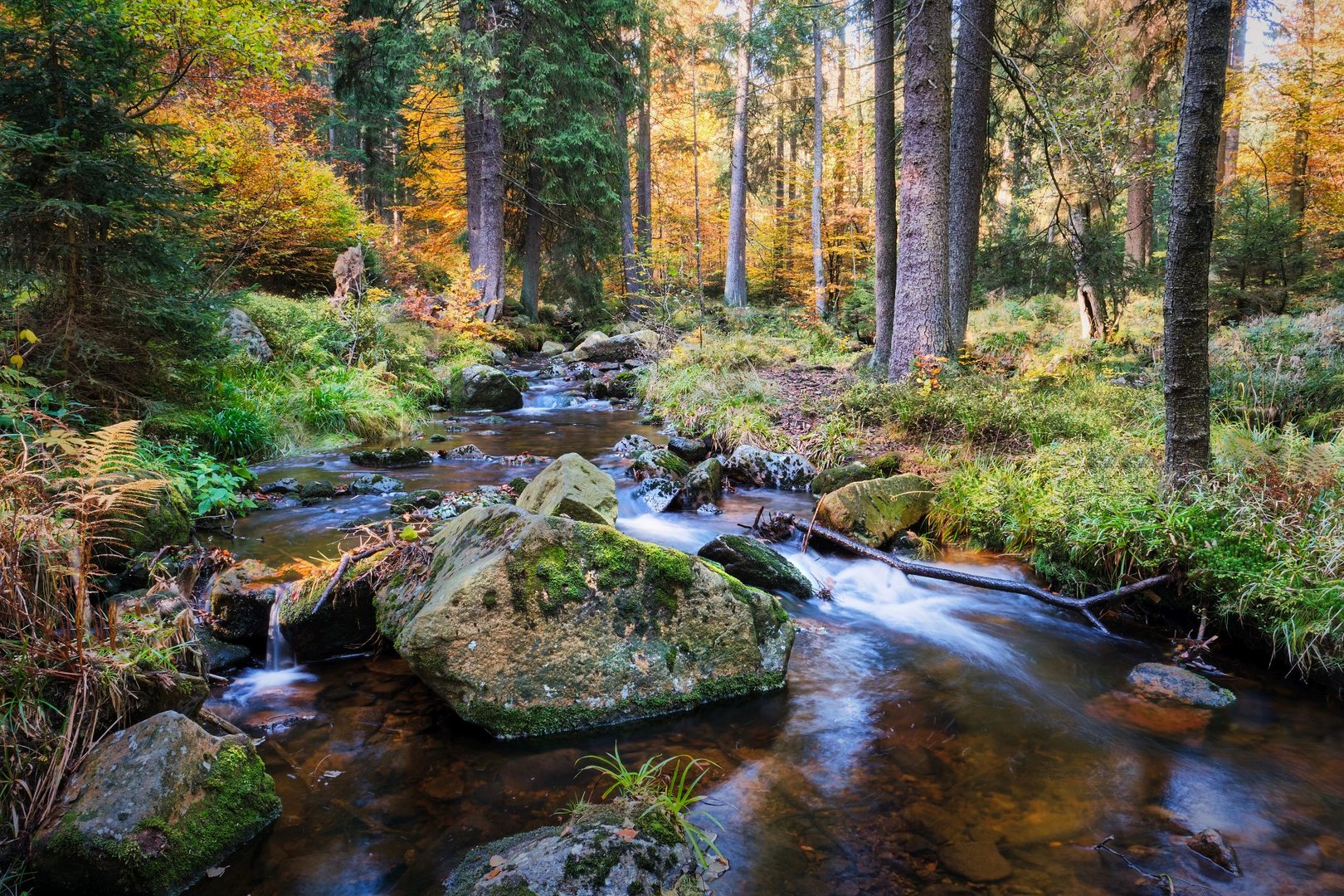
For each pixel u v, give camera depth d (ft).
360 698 10.83
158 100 24.62
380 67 58.49
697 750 9.73
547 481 16.81
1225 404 24.52
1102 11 42.68
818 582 16.40
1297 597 12.10
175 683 8.48
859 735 10.27
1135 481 16.74
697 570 11.25
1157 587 14.62
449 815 8.19
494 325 56.03
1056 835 8.19
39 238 17.52
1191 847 8.03
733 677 11.19
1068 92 32.83
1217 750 10.12
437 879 7.13
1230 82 51.72
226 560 14.10
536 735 9.87
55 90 17.40
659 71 93.35
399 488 22.18
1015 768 9.53
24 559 8.14
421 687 11.19
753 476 25.82
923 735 10.32
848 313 73.51
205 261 24.80
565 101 61.72
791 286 100.07
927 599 15.80
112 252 18.62
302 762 9.13
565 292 73.67
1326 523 13.14
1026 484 18.76
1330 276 44.75
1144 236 54.54
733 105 82.89
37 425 14.46
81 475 10.05
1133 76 39.34
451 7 57.82
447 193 74.08
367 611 12.19
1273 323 36.14
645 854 6.87
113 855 6.61
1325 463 14.87
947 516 19.39
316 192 45.55
